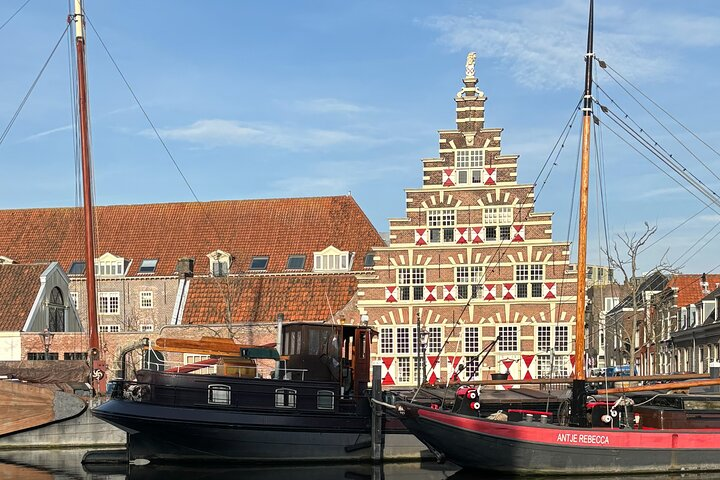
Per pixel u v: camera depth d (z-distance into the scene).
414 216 55.28
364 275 55.53
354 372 36.25
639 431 30.67
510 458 30.33
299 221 69.88
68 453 36.72
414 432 31.39
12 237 72.75
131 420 32.88
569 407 33.69
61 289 62.56
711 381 31.83
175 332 56.94
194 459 33.91
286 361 36.62
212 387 33.62
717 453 30.94
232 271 66.94
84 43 44.34
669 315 69.19
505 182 54.47
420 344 48.28
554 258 53.53
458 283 54.47
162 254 69.88
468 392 32.16
